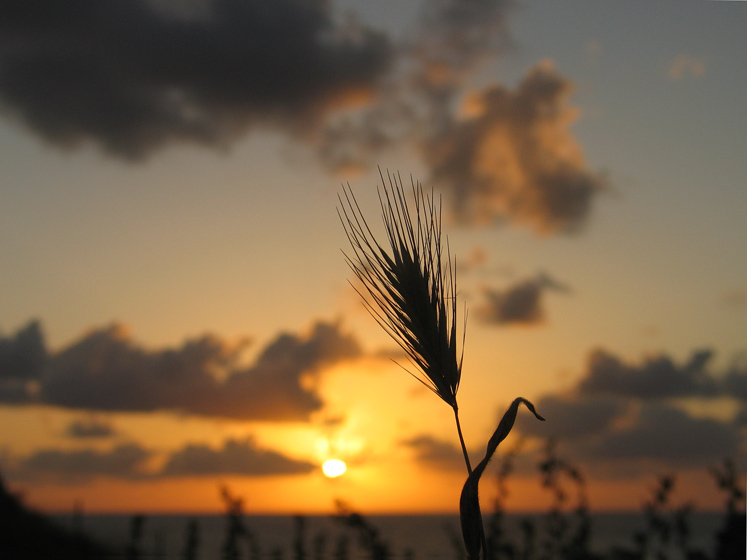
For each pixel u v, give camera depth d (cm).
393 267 29
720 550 53
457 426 28
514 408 29
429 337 28
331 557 55
